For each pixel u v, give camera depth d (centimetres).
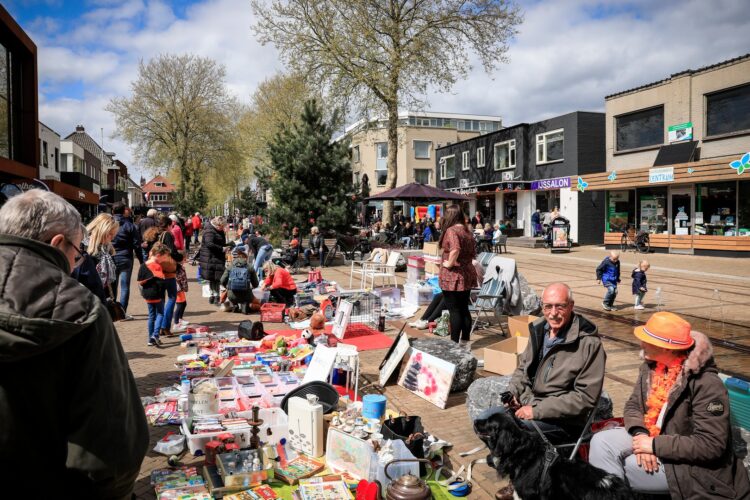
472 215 3503
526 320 662
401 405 506
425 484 308
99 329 146
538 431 307
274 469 358
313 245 1670
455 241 637
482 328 821
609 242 2442
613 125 2459
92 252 534
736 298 1073
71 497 143
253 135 4097
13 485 136
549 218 2769
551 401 323
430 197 1512
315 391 442
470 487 353
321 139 1767
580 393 321
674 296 1107
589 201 2630
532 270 1579
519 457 281
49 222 159
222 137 4116
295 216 1758
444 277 653
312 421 391
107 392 144
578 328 333
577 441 324
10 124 1569
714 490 256
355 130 2473
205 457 378
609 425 342
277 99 3934
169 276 726
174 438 404
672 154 2125
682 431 272
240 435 387
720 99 1989
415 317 910
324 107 2236
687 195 2091
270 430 403
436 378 515
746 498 256
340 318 756
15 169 1452
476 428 301
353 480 353
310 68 2211
